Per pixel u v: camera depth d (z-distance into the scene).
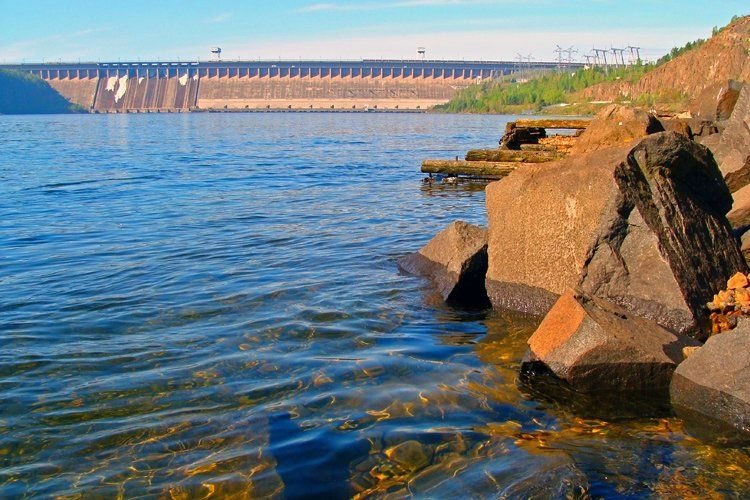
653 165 9.20
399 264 12.96
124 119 175.12
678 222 8.94
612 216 8.84
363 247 14.95
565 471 5.53
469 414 6.72
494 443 6.12
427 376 7.68
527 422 6.55
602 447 6.04
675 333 8.00
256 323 9.59
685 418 6.62
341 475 5.63
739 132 15.06
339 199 23.48
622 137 21.22
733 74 135.38
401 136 73.44
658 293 8.52
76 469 5.76
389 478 5.58
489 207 10.88
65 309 10.31
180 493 5.40
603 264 8.94
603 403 6.96
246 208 21.19
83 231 17.12
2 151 49.59
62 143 61.12
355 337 9.02
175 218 19.19
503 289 10.38
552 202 9.66
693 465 5.71
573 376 7.28
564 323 7.64
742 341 6.64
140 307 10.39
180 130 93.62
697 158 9.37
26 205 21.81
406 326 9.51
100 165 37.44
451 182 28.78
